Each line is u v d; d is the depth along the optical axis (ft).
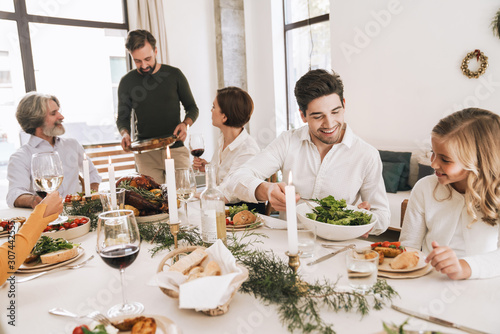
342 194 5.62
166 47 16.26
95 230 5.41
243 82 18.78
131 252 2.99
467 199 4.18
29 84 14.62
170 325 2.45
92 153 16.29
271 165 5.94
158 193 6.00
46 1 14.74
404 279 3.28
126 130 10.80
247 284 3.17
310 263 3.67
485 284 3.12
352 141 5.57
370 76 14.15
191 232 4.69
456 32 11.71
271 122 18.85
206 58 18.02
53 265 3.96
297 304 2.92
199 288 2.57
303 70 17.92
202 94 18.07
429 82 12.56
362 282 2.90
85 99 15.93
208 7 17.85
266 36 18.28
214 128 18.61
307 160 5.85
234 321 2.74
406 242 4.85
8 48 14.26
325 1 16.43
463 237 4.42
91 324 2.45
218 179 8.14
